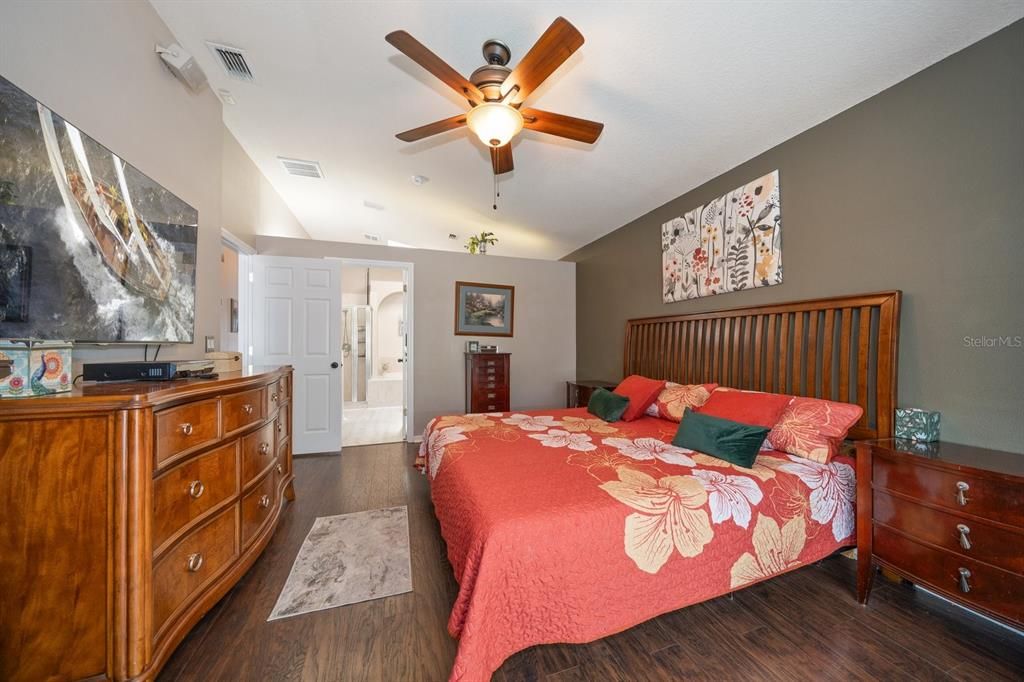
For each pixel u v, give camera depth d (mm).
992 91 1564
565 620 1208
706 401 2523
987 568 1248
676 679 1227
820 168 2248
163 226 1909
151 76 1919
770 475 1651
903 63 1774
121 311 1579
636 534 1315
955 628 1460
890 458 1538
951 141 1692
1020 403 1501
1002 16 1499
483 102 1845
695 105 2283
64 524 1017
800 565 1580
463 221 4961
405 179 3961
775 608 1575
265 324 3793
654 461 1805
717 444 1872
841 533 1693
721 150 2643
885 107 1940
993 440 1567
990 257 1579
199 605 1344
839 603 1610
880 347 1910
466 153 3289
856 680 1230
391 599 1622
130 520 1057
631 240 4043
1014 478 1190
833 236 2174
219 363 2156
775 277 2486
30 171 1176
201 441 1390
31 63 1258
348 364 7586
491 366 4484
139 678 1061
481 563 1143
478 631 1078
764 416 2055
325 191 4551
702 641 1393
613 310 4363
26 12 1240
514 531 1198
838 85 1963
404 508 2555
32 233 1181
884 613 1546
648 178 3170
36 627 1002
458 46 2086
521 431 2412
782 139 2445
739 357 2748
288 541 2105
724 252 2869
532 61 1571
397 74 2408
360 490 2889
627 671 1258
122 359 1747
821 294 2236
